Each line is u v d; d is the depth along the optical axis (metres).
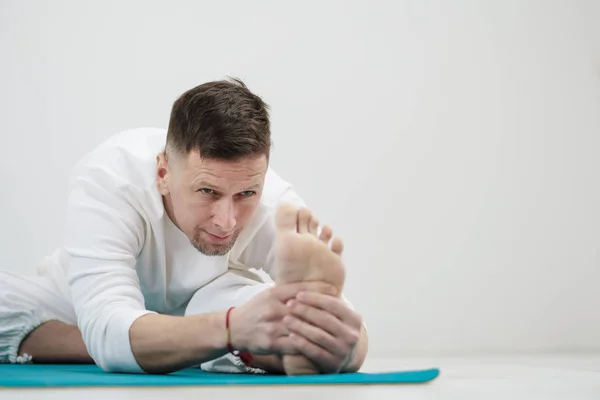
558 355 3.52
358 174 3.97
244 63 3.92
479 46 4.16
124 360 1.33
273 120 3.92
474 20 4.17
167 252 1.71
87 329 1.39
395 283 3.94
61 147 3.65
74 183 1.72
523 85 4.20
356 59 4.02
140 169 1.60
